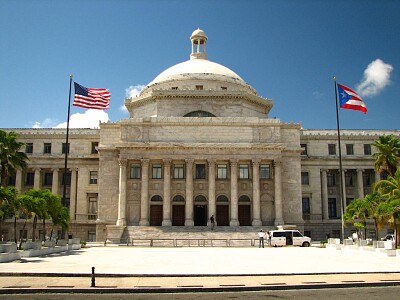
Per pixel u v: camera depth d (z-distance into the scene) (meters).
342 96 60.94
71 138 83.44
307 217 82.44
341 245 52.31
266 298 19.83
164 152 72.25
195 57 94.62
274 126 74.19
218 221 73.06
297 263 34.03
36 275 26.27
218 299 19.64
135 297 20.34
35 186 81.50
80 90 61.16
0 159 57.06
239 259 37.88
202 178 74.12
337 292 21.39
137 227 68.25
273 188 73.69
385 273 27.42
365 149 86.06
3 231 79.06
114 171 74.75
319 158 84.00
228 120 73.88
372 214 52.59
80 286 22.45
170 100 79.00
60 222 52.88
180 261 35.81
